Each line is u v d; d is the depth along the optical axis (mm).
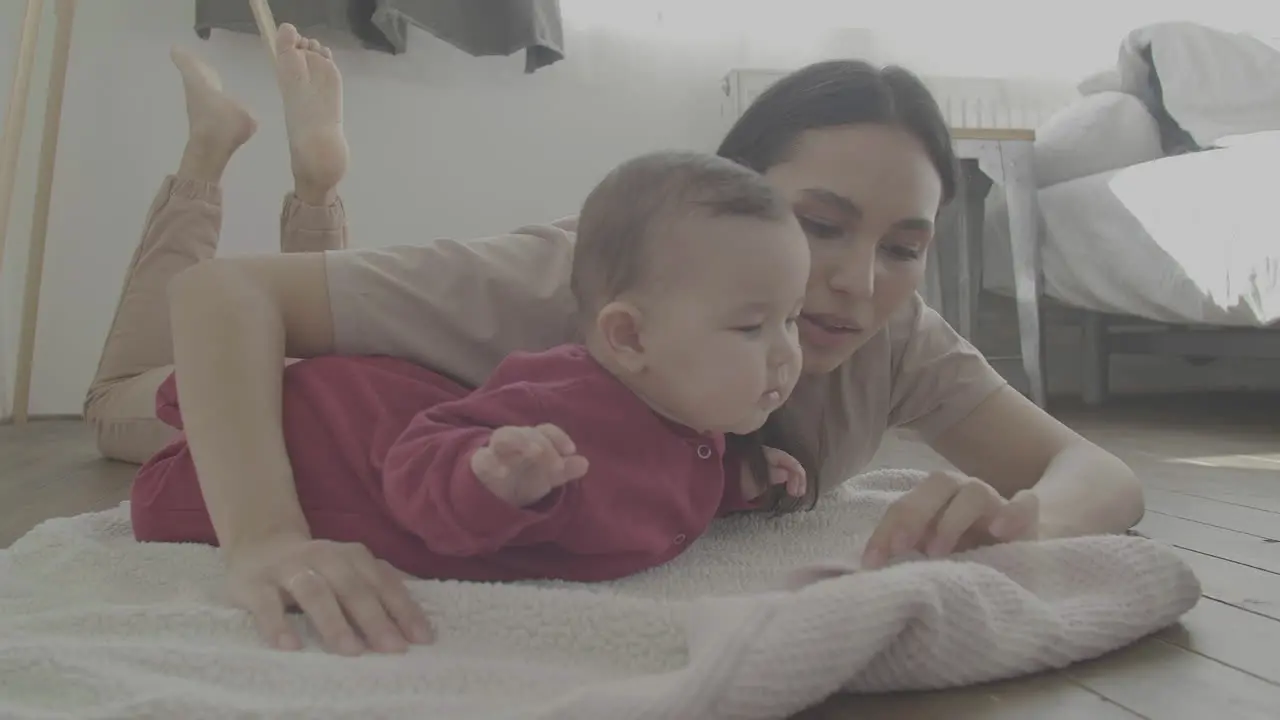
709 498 742
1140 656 600
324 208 1468
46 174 2125
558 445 528
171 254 1574
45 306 2354
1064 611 596
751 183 654
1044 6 2686
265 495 654
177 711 479
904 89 747
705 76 2564
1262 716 500
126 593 702
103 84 2338
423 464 593
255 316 709
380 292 764
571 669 546
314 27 2207
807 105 731
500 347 802
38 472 1506
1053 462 886
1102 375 2588
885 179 707
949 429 981
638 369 659
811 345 749
